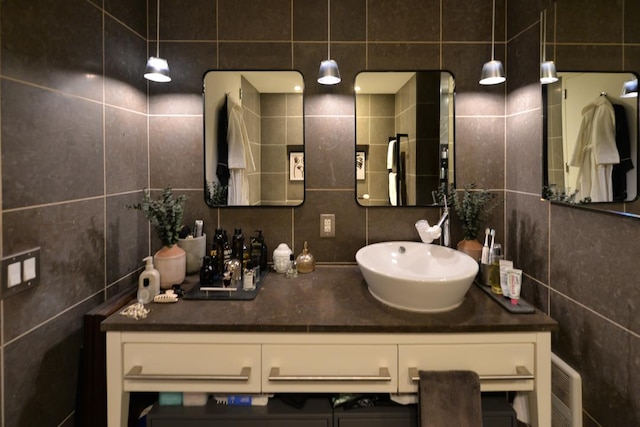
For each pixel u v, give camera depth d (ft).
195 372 3.63
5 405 3.06
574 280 3.98
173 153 5.43
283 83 5.40
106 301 4.33
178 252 4.69
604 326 3.55
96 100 4.20
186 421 3.67
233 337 3.61
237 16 5.32
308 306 4.00
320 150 5.46
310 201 5.51
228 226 5.51
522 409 4.05
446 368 3.60
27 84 3.22
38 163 3.36
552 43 4.22
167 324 3.55
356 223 5.53
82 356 4.00
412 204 5.48
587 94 3.64
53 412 3.61
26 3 3.18
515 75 5.12
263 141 5.45
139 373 3.59
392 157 5.45
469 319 3.65
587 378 3.79
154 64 4.57
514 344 3.60
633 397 3.21
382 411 3.74
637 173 3.03
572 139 3.91
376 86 5.40
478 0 5.31
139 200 5.18
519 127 5.04
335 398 3.87
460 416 3.41
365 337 3.59
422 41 5.35
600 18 3.42
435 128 5.43
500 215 5.49
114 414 3.61
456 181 5.46
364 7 5.32
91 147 4.13
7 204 3.03
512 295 3.97
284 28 5.34
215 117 5.41
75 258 3.89
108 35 4.41
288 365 3.63
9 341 3.09
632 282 3.21
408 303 3.84
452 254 4.73
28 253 3.25
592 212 3.68
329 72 4.76
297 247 5.56
